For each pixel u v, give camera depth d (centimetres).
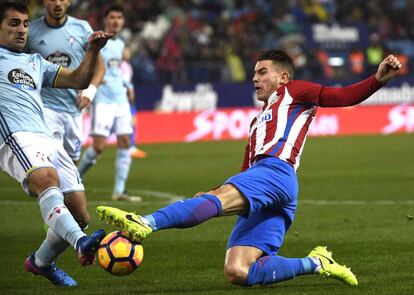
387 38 11938
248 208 2177
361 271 2653
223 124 8856
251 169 2241
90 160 4544
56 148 2494
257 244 2255
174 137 8650
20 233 3512
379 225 3594
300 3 12106
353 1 12456
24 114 2398
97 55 2438
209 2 11538
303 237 3325
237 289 2408
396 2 12606
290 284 2461
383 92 9481
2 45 2481
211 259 2916
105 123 4494
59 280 2503
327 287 2409
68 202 2538
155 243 3241
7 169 2381
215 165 6338
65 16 3281
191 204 2091
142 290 2419
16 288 2477
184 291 2392
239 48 10569
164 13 11150
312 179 5350
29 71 2459
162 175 5744
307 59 10762
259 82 2402
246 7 11688
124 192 4553
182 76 9825
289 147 2277
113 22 4662
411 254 2936
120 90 4562
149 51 10069
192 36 10556
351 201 4362
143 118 8569
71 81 2491
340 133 9162
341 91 2241
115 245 2041
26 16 2480
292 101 2320
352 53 10931
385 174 5588
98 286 2492
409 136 8762
